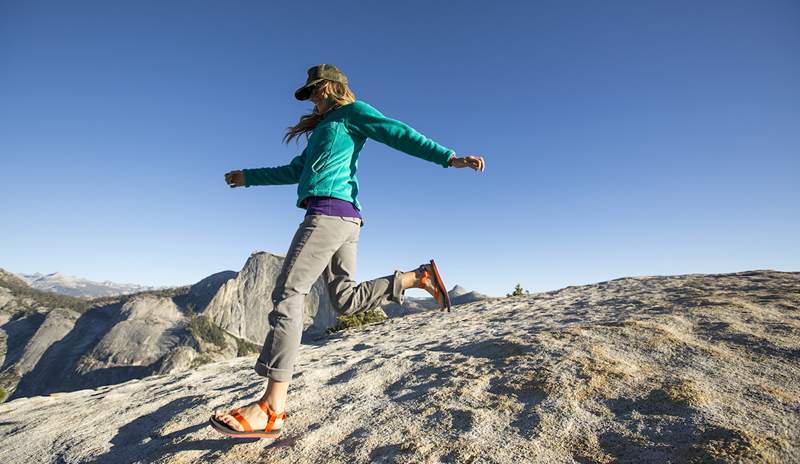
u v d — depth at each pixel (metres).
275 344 2.12
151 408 3.59
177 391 4.25
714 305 4.23
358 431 2.31
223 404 3.28
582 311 5.87
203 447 2.39
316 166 2.28
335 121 2.35
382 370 3.65
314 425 2.50
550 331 3.85
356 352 5.37
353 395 3.05
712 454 1.56
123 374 131.50
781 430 1.70
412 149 2.30
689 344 3.00
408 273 2.42
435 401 2.58
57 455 2.79
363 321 12.97
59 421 3.65
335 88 2.52
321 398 3.07
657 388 2.26
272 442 2.33
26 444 3.13
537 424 2.05
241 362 6.00
